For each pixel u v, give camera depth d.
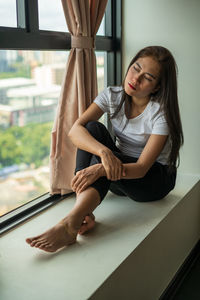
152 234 1.72
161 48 1.78
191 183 2.34
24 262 1.46
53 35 1.95
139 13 2.50
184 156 2.56
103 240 1.62
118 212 1.91
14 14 1.81
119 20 2.54
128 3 2.51
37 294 1.26
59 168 2.07
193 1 2.33
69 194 2.15
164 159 1.94
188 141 2.53
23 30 1.82
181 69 2.46
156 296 1.85
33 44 1.83
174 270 2.10
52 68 2.11
